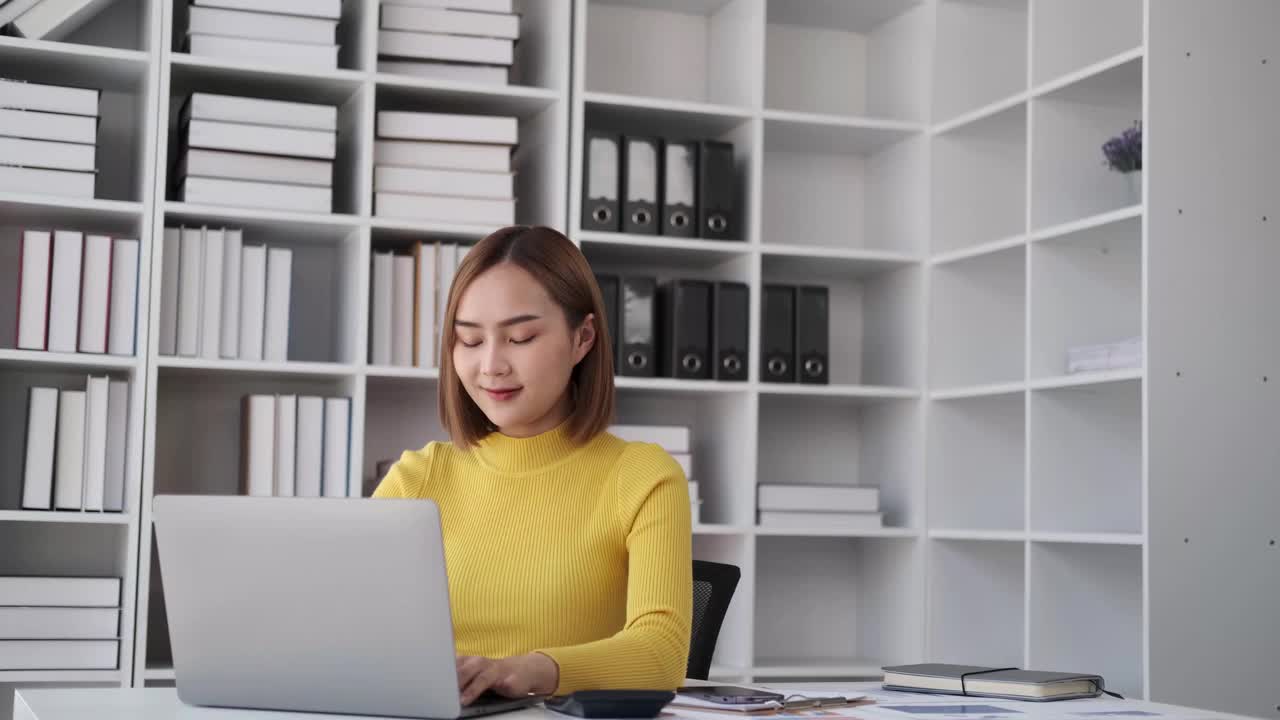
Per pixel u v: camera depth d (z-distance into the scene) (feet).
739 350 11.32
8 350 9.67
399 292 10.74
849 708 4.98
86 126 9.99
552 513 5.56
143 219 10.02
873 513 11.66
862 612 12.63
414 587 4.31
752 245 11.41
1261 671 9.25
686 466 11.25
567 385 5.76
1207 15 9.45
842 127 11.93
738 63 11.97
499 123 10.81
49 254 9.90
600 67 12.34
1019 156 12.30
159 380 11.10
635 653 4.99
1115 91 10.46
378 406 11.62
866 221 12.96
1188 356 9.25
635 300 11.18
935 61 12.14
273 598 4.50
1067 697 5.44
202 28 10.25
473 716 4.43
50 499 9.84
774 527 11.34
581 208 11.12
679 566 5.37
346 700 4.48
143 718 4.46
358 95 10.69
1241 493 9.30
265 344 10.40
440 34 10.81
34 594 9.67
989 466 11.96
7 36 9.84
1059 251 10.67
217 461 11.19
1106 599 10.62
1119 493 10.71
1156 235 9.22
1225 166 9.42
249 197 10.34
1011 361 12.12
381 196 10.61
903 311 12.23
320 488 10.35
